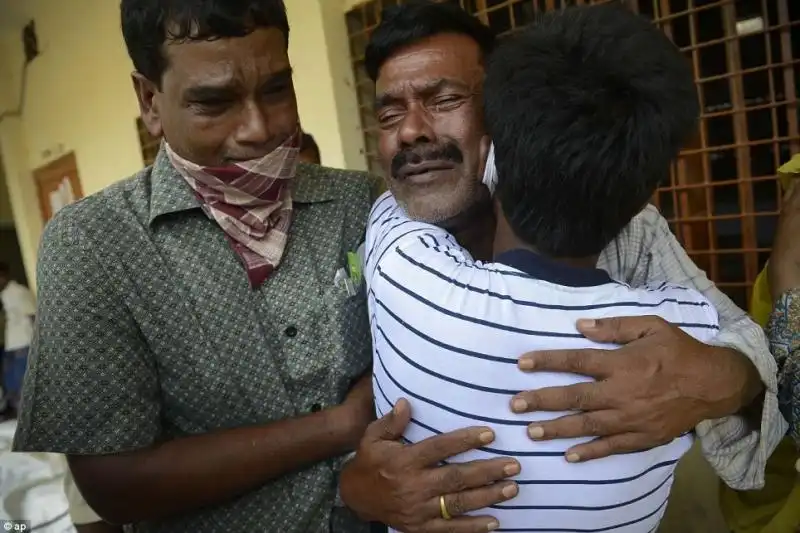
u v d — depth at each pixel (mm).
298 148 892
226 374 861
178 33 761
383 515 695
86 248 803
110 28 3768
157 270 839
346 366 930
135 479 801
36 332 812
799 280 915
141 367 827
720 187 1719
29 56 4789
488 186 808
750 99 1607
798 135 1509
